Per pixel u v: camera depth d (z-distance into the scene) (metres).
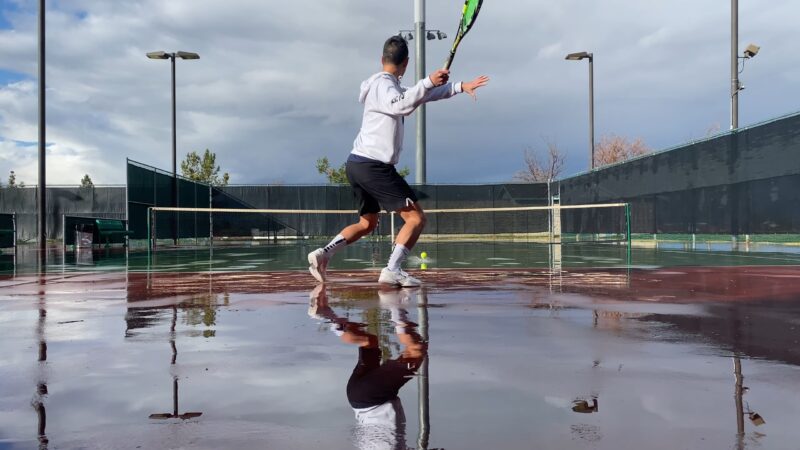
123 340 2.06
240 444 1.06
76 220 13.65
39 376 1.55
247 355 1.80
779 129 10.95
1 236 11.52
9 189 20.83
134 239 14.38
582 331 2.21
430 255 9.79
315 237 22.11
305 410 1.25
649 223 14.98
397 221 21.17
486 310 2.78
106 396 1.37
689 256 8.95
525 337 2.09
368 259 8.71
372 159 3.90
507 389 1.41
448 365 1.66
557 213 20.88
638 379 1.50
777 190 11.06
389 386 1.43
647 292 3.57
